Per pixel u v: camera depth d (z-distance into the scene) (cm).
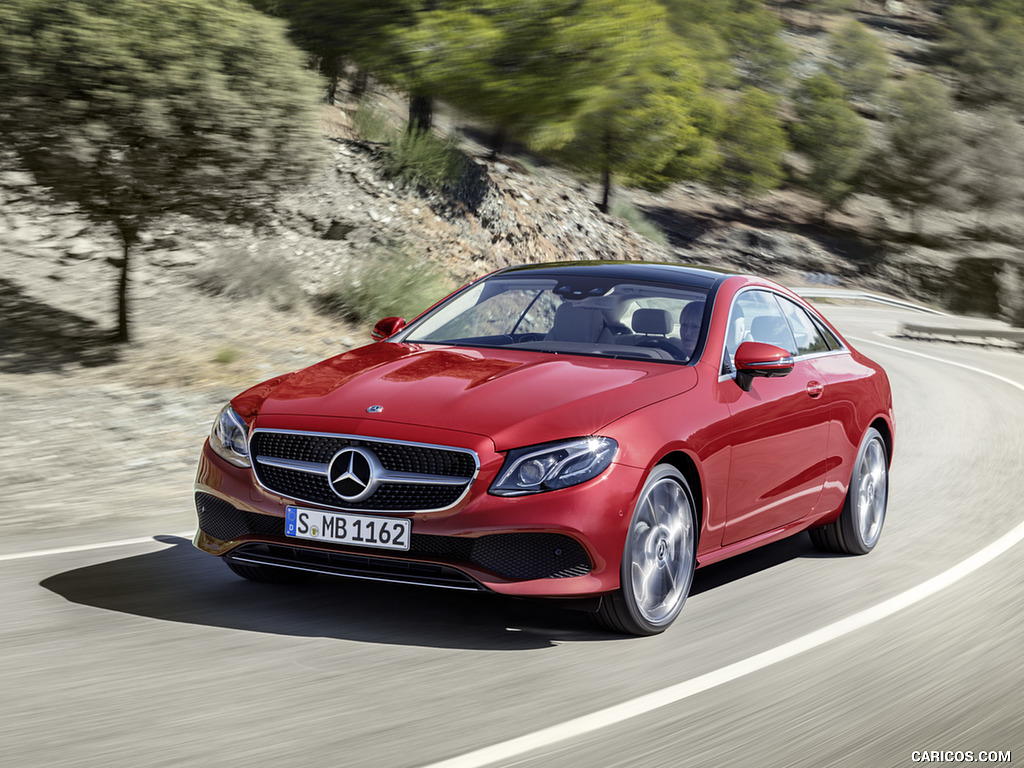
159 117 1013
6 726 328
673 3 6869
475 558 406
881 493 638
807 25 11844
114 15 1020
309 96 1140
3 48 973
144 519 650
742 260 5856
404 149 2323
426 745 322
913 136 7250
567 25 2303
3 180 1080
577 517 407
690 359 495
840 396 582
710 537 475
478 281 593
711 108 5234
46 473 756
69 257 1359
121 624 436
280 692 364
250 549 446
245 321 1373
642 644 434
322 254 1700
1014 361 2236
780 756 328
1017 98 9050
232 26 1077
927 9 13362
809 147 7181
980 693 395
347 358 510
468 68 2294
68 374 1047
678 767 314
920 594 530
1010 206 7050
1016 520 717
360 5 2255
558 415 423
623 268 571
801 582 547
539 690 375
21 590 483
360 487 415
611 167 4069
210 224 1176
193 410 965
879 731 353
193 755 309
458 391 442
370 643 421
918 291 6294
